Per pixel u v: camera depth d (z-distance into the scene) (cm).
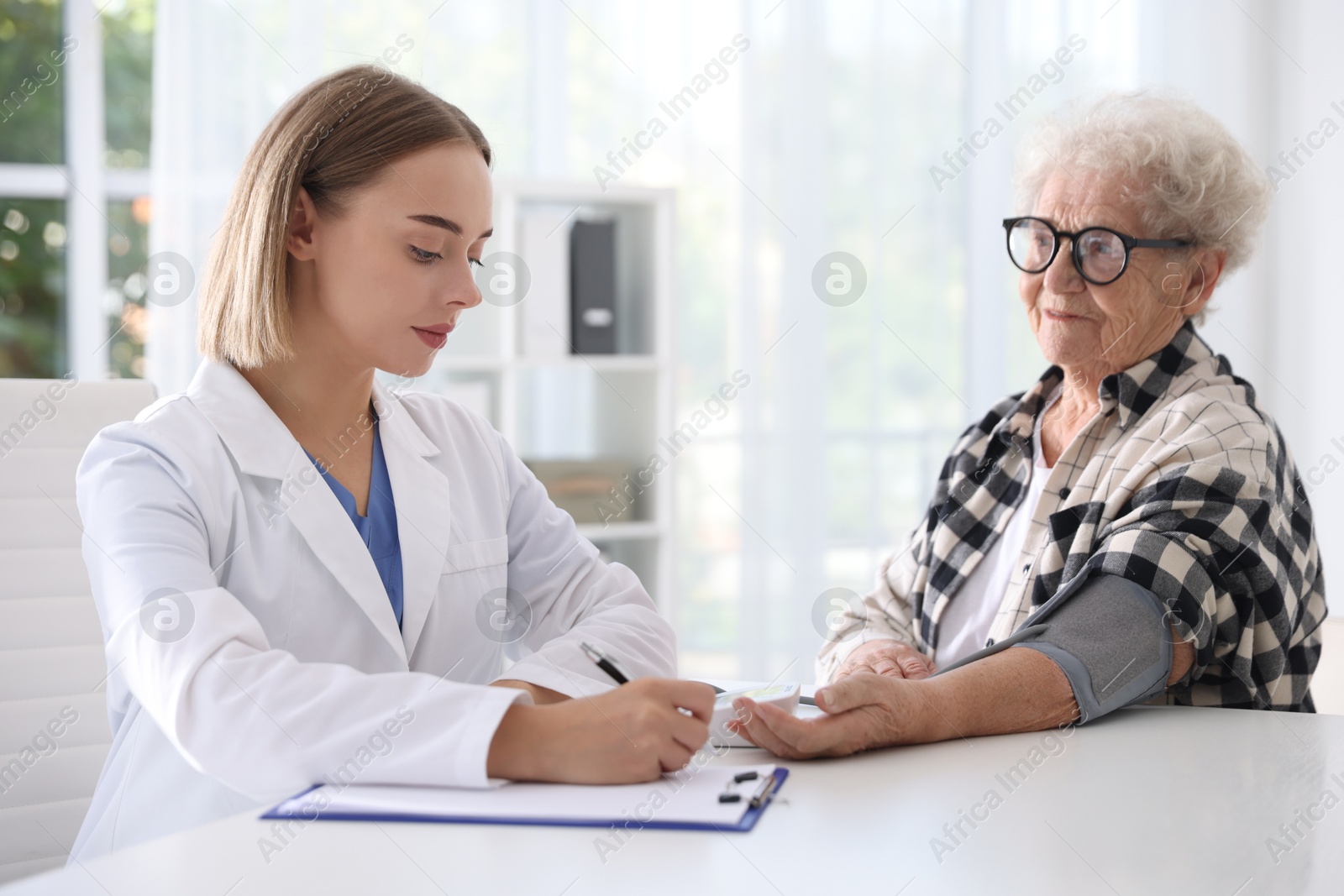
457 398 278
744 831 70
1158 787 83
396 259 104
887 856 67
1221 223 136
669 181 337
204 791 94
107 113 314
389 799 75
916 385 351
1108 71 356
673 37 335
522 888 61
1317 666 142
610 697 83
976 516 151
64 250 321
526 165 325
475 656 119
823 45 342
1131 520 118
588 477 279
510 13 322
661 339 284
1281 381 335
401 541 112
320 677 83
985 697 99
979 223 351
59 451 138
